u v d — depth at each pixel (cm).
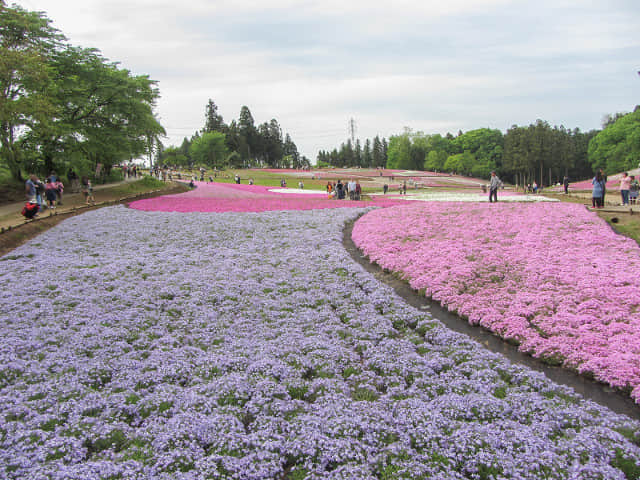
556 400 725
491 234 1873
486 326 1052
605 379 803
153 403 708
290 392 757
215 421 650
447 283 1307
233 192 4603
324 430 638
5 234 1881
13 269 1453
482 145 14462
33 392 724
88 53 3519
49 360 837
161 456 573
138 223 2311
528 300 1152
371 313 1115
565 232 1811
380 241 1872
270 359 852
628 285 1190
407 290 1333
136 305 1146
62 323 1016
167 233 2077
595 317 1024
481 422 667
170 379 798
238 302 1195
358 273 1437
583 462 569
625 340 905
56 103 3259
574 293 1171
